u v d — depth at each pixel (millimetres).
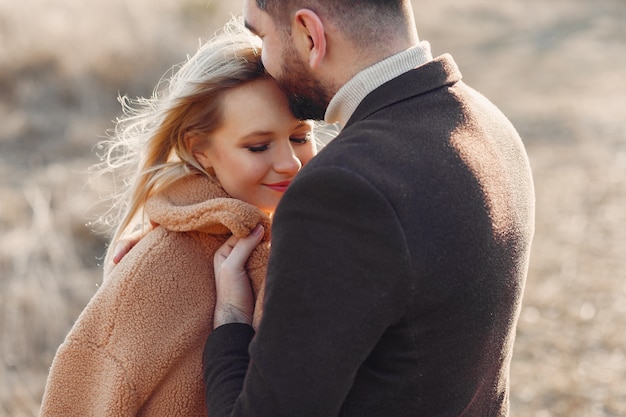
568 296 5188
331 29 1517
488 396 1646
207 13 11297
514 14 18578
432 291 1367
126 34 9492
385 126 1444
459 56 14227
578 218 6590
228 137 1819
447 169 1414
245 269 1777
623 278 5414
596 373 4340
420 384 1444
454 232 1384
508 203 1527
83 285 4891
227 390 1547
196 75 1805
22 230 5387
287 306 1382
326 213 1356
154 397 1785
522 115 10211
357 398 1454
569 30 17156
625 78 12383
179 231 1813
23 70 8664
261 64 1797
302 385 1354
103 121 8062
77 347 1810
